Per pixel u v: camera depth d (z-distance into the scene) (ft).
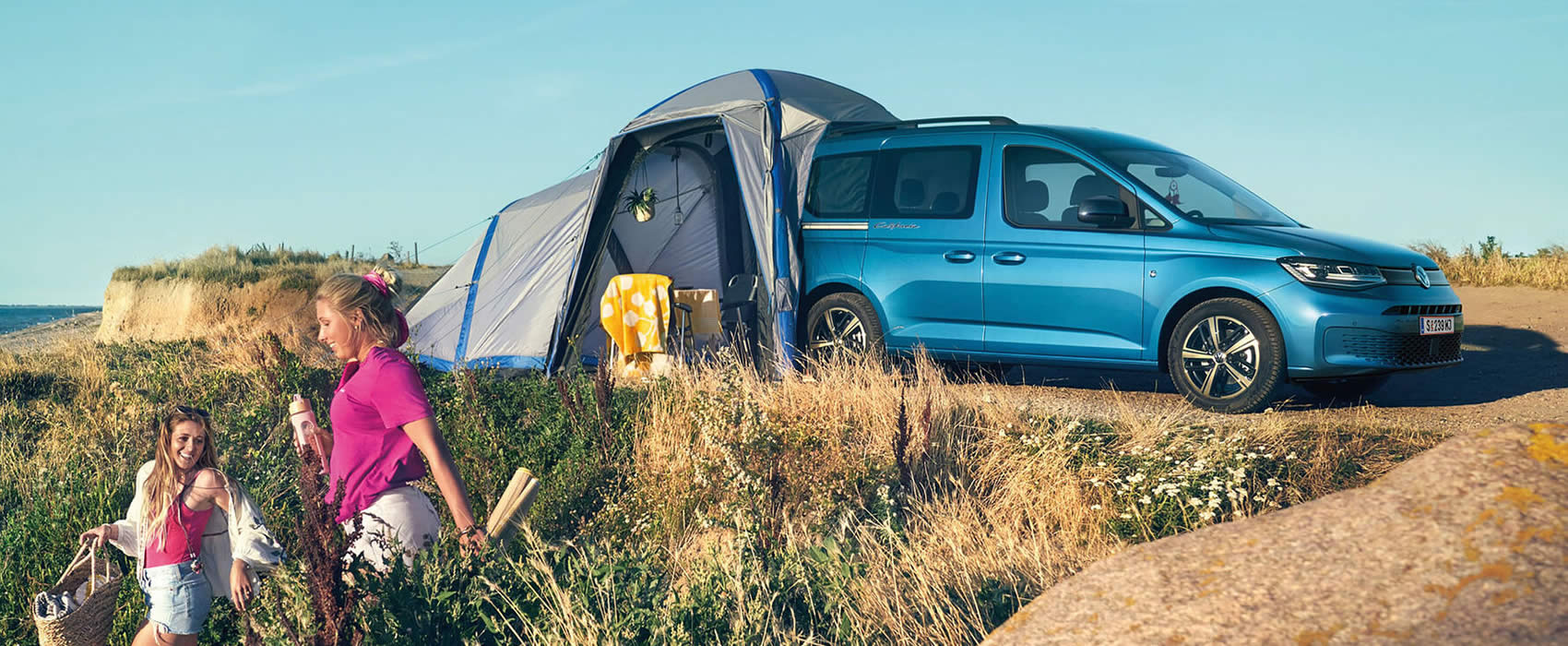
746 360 31.78
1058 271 26.89
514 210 37.76
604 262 37.88
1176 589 7.89
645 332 32.30
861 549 17.19
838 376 24.99
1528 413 24.22
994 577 15.65
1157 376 31.37
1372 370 23.93
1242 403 24.73
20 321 213.46
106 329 57.31
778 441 20.89
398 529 14.03
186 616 15.56
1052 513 18.24
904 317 29.14
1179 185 27.17
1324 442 19.99
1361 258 24.26
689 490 20.43
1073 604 8.26
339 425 13.94
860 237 30.01
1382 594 7.14
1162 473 18.52
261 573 16.15
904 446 19.83
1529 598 6.65
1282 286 24.23
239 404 30.01
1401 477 8.04
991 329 27.94
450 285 38.06
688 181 36.81
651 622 13.61
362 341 14.23
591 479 21.75
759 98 31.24
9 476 24.82
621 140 33.45
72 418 29.86
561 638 13.65
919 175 29.53
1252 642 7.24
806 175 31.27
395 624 12.82
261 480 22.71
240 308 56.44
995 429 21.84
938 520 18.39
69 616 15.58
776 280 30.17
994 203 28.09
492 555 14.60
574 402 25.09
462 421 25.96
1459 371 30.66
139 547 15.67
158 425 27.37
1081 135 28.14
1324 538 7.79
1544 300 40.98
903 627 14.15
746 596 14.79
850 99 35.63
